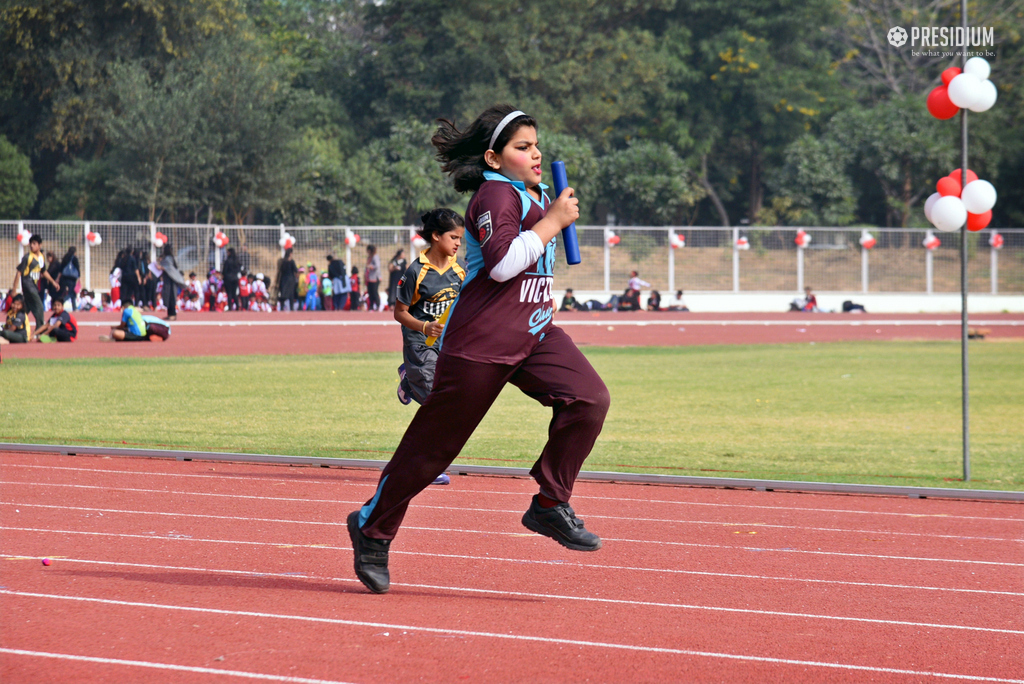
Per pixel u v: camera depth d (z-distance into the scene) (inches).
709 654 327.0
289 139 3964.1
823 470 720.3
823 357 1716.3
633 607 381.7
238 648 322.3
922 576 440.8
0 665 305.4
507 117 344.8
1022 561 471.2
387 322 2517.2
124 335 1876.2
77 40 3868.1
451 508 574.9
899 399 1151.6
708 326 2583.7
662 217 4229.8
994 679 309.6
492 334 346.3
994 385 1298.0
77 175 3855.8
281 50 4810.5
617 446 820.6
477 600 386.3
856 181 4490.7
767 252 3444.9
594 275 3321.9
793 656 327.3
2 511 544.1
